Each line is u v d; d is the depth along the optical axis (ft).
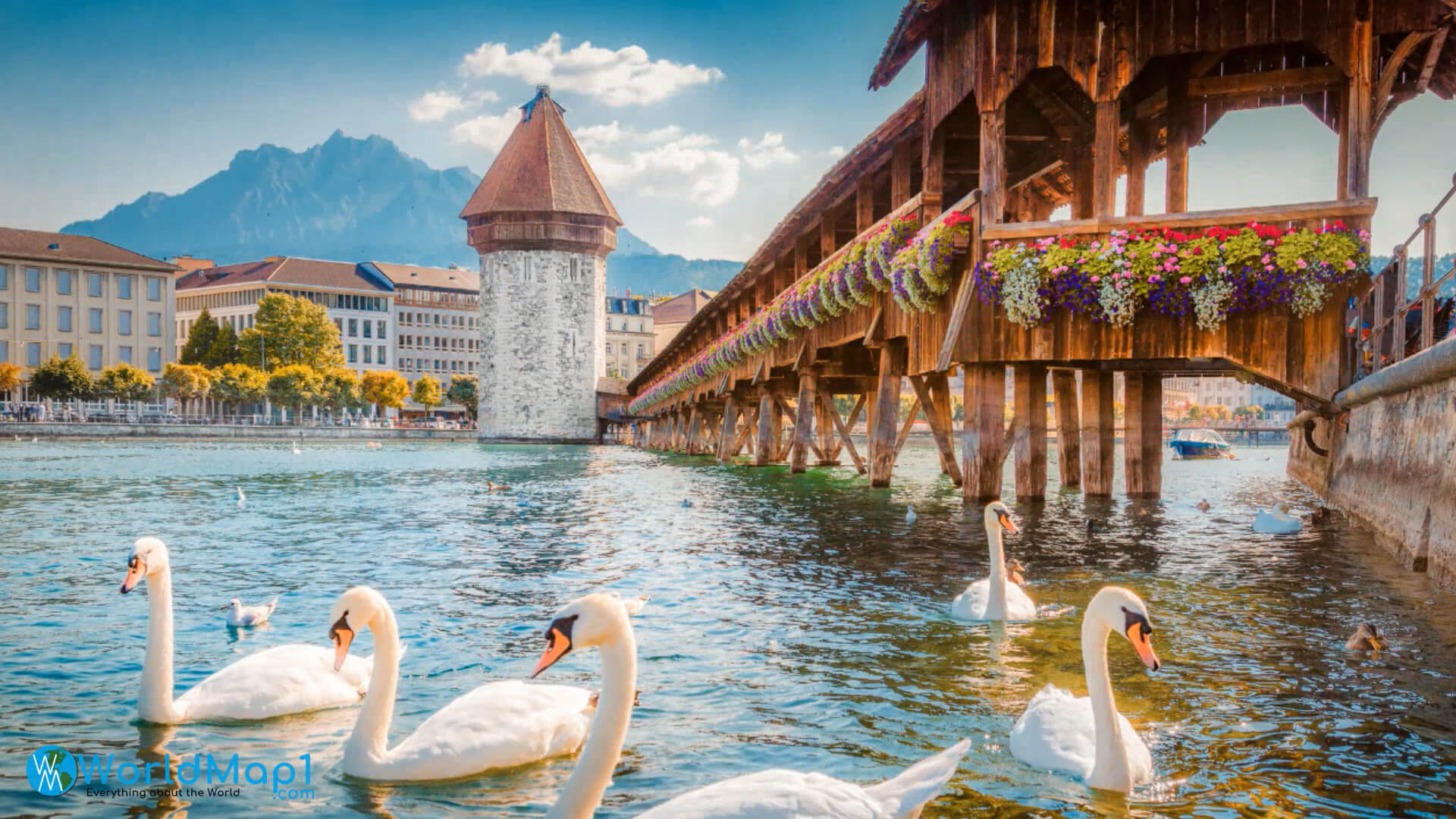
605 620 14.94
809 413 111.24
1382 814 18.02
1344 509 57.82
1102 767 18.97
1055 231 56.70
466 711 21.17
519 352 299.58
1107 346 56.03
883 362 87.86
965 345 59.62
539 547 54.85
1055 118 74.02
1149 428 74.95
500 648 30.91
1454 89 62.59
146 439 280.51
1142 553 48.19
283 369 366.22
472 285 515.09
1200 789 19.10
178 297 480.64
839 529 60.18
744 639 31.55
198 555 52.08
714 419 226.58
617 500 85.66
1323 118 63.82
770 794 14.94
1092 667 19.03
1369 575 40.91
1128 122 71.10
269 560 50.44
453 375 474.49
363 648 31.24
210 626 34.42
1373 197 51.83
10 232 375.45
